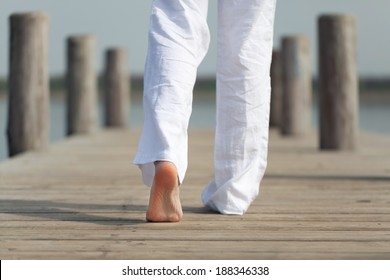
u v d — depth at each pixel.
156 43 3.26
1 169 6.02
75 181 5.19
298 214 3.69
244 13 3.45
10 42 7.43
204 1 3.32
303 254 2.83
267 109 3.59
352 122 7.93
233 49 3.47
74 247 2.94
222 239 3.08
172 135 3.18
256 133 3.58
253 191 3.65
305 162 6.78
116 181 5.19
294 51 10.66
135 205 3.99
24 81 7.41
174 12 3.30
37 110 7.47
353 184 4.97
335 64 7.81
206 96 48.62
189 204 3.99
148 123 3.20
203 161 6.88
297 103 10.67
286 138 10.45
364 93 49.22
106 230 3.26
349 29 7.77
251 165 3.62
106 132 11.91
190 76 3.25
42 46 7.46
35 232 3.22
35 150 7.52
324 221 3.51
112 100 13.23
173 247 2.94
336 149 7.97
